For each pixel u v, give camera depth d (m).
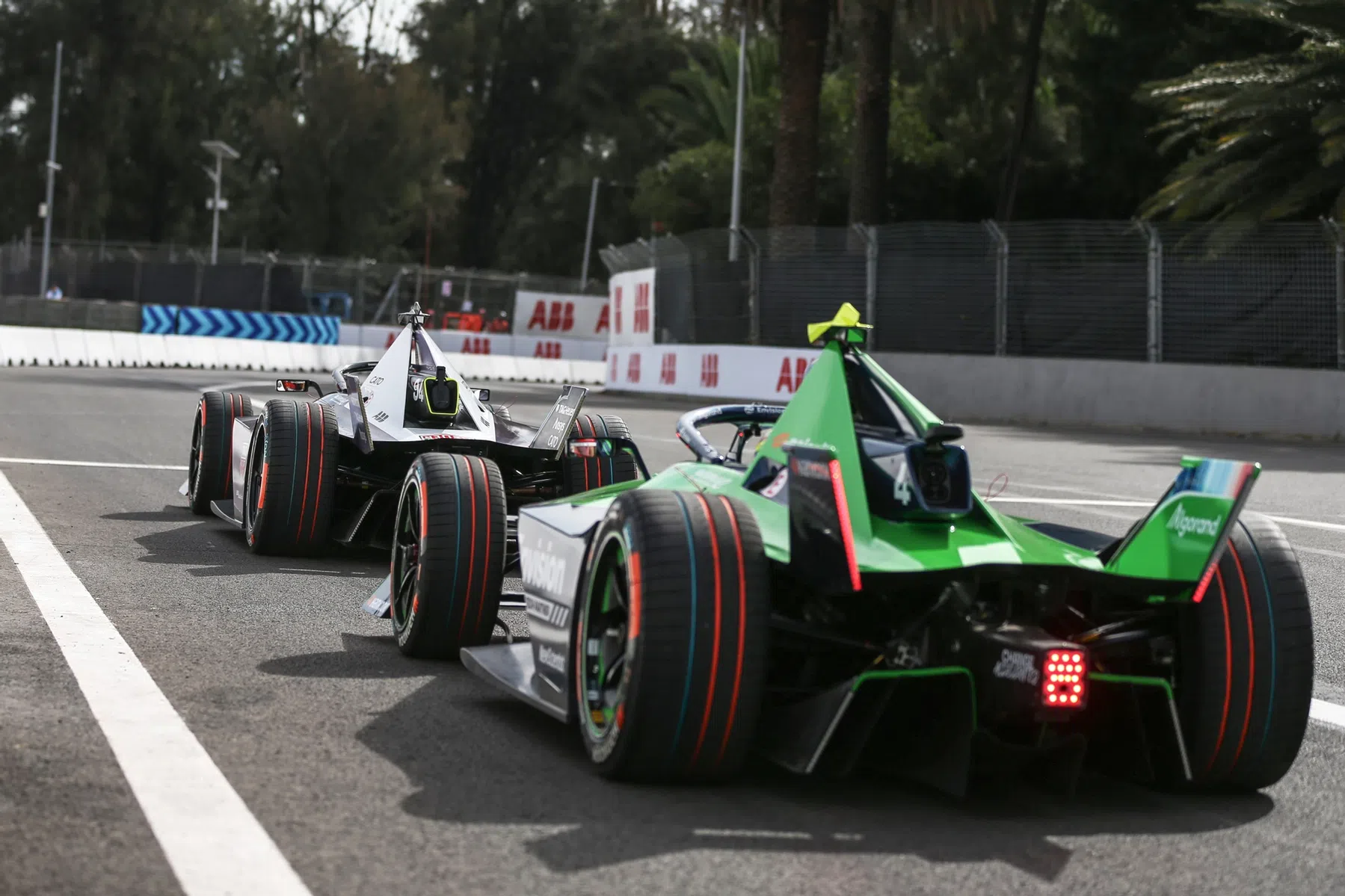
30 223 65.38
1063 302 25.14
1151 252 24.05
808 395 4.44
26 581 6.91
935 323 26.55
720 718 3.84
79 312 43.81
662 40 73.19
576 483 7.98
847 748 4.00
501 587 5.55
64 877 3.14
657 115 74.44
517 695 4.59
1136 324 24.36
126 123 66.50
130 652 5.45
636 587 3.86
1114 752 4.30
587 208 77.38
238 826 3.53
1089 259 24.92
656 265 32.34
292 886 3.15
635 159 75.31
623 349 33.38
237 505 9.04
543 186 81.50
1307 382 22.25
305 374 39.09
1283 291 22.95
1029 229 25.47
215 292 47.06
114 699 4.71
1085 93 36.34
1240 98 23.34
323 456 7.95
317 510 7.94
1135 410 23.95
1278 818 4.06
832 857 3.50
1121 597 4.40
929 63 42.88
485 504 5.56
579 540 4.40
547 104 75.88
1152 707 4.25
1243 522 4.29
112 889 3.08
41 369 30.47
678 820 3.72
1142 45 33.81
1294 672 4.11
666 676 3.80
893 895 3.27
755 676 3.85
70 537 8.44
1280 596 4.13
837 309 27.73
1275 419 22.53
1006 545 4.04
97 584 6.98
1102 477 14.66
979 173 39.12
